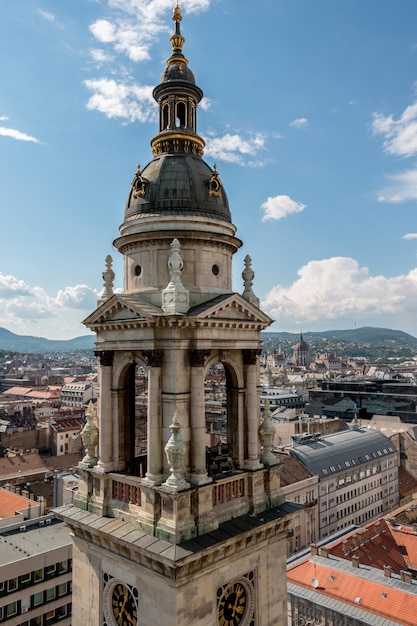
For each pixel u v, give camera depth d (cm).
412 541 10062
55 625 7819
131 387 3594
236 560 3142
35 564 7694
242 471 3394
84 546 3419
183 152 3784
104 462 3434
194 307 3278
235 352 3475
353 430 17838
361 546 9550
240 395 3497
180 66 3916
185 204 3478
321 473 14025
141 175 3684
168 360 3131
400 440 18662
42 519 9081
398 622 6888
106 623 3238
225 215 3656
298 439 16100
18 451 16812
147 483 3055
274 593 3397
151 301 3384
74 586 3472
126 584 3112
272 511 3422
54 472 14900
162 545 2848
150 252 3475
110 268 3891
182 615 2817
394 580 7775
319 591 7800
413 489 17725
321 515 13725
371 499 15738
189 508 2981
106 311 3428
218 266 3594
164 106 3894
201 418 3123
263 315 3519
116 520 3250
